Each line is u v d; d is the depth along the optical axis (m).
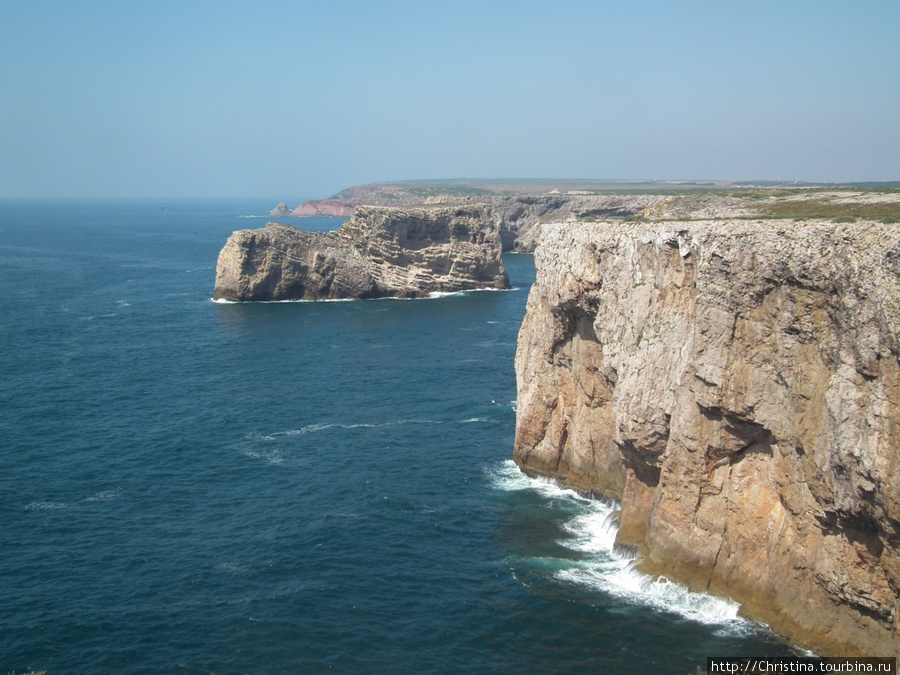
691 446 35.69
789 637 32.03
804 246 29.88
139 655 33.38
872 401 26.62
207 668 32.53
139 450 58.28
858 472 27.11
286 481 52.44
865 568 28.61
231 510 47.91
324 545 43.19
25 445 59.00
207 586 38.97
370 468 54.66
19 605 37.09
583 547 42.59
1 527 45.22
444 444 59.56
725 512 35.06
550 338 50.28
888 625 28.34
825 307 29.39
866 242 27.56
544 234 51.88
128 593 38.28
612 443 47.38
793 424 31.17
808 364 30.39
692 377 35.25
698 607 35.38
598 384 47.38
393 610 36.69
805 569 31.52
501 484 51.69
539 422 52.28
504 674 31.67
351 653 33.44
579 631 34.31
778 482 32.53
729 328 33.16
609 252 41.84
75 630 35.12
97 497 49.75
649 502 40.84
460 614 36.19
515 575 39.50
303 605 37.16
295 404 70.31
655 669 31.39
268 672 32.25
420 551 42.44
